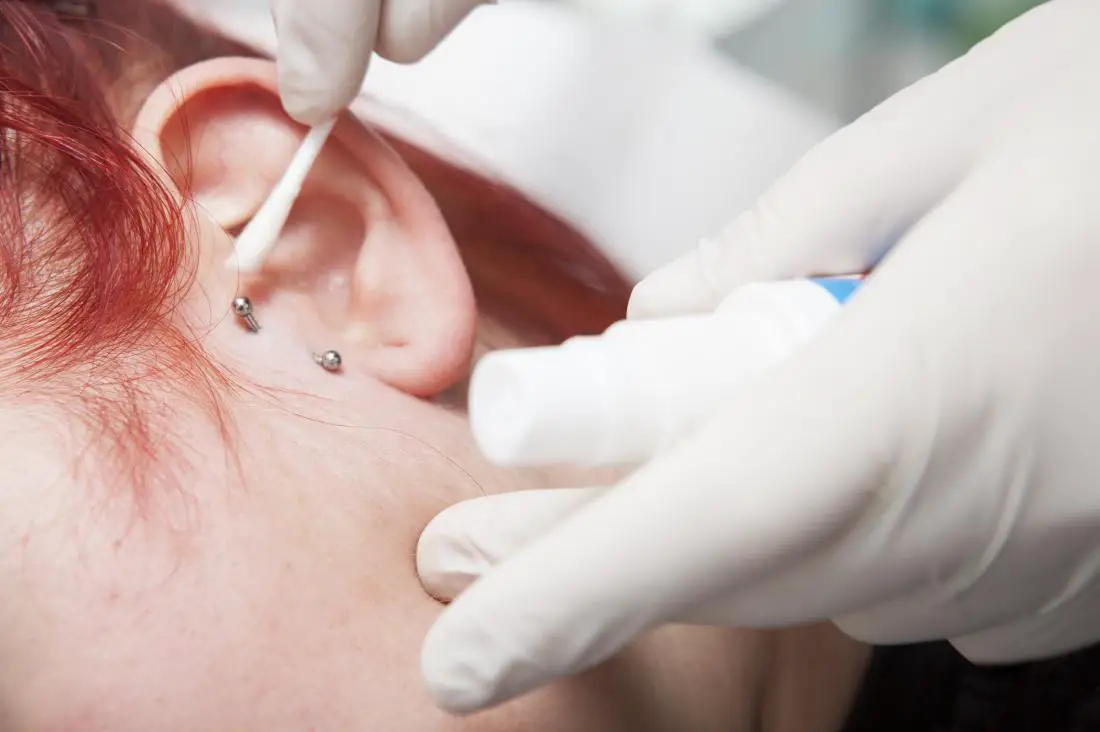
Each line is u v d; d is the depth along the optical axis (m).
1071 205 0.49
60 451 0.52
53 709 0.48
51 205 0.61
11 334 0.56
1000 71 0.59
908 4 1.35
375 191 0.64
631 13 1.28
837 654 0.76
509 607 0.45
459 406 0.67
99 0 0.72
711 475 0.44
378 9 0.66
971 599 0.53
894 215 0.60
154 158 0.62
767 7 1.38
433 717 0.54
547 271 0.82
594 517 0.45
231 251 0.62
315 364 0.63
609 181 1.12
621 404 0.43
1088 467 0.49
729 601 0.47
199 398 0.57
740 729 0.65
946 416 0.46
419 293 0.64
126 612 0.50
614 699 0.58
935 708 0.82
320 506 0.56
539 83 1.13
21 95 0.63
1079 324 0.48
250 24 0.80
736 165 1.15
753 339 0.47
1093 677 0.80
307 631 0.53
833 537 0.47
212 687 0.51
